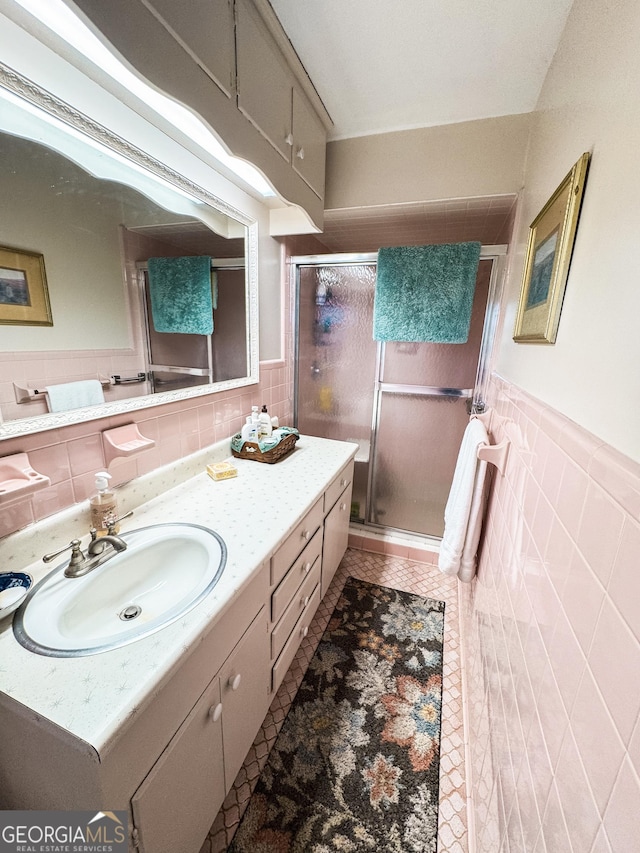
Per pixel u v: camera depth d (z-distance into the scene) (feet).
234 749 3.08
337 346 6.92
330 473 4.86
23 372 2.63
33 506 2.75
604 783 1.28
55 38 2.37
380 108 4.84
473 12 3.34
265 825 3.22
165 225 3.75
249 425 5.24
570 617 1.74
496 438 4.46
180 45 2.42
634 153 1.68
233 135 3.09
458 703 4.35
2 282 2.45
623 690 1.23
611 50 2.12
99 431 3.26
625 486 1.34
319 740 3.91
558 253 2.58
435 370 6.39
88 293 3.05
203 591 2.61
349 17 3.43
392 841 3.15
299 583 4.20
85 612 2.65
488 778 2.93
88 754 1.66
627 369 1.53
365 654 4.99
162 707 2.09
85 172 2.88
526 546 2.65
